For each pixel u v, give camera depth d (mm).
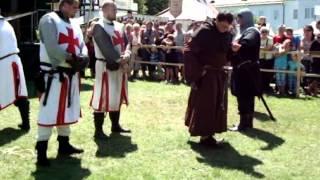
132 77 14055
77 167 5668
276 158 6309
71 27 5531
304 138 7371
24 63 11852
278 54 11484
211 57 6445
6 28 6977
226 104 6695
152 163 5918
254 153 6508
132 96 10703
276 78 11648
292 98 11125
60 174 5418
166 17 29328
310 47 11648
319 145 6988
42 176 5344
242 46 7602
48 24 5301
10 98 6988
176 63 13398
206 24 6445
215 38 6410
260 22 12359
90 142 6699
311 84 11695
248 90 7664
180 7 29688
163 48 13570
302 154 6531
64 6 5492
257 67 7723
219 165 5926
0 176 5316
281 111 9422
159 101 10141
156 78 14055
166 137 7105
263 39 11719
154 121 8180
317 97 11383
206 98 6488
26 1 12914
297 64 11352
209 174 5605
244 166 5930
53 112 5473
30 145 6480
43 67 5488
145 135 7195
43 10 13281
